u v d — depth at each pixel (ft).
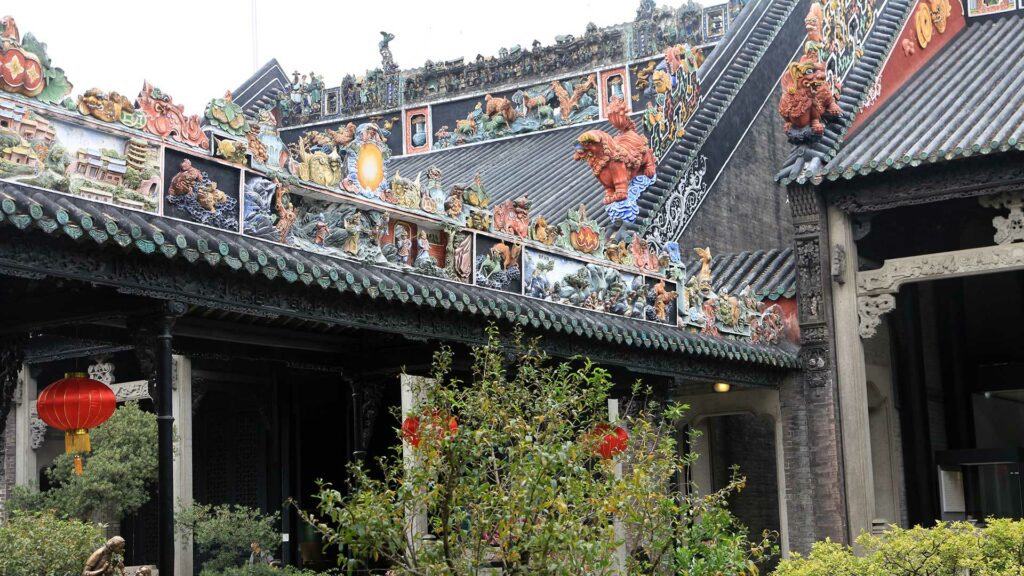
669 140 82.38
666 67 85.30
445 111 116.98
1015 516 90.84
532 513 32.65
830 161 79.10
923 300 101.09
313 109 124.06
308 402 107.04
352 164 48.19
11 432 97.86
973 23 100.53
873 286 78.69
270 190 44.52
